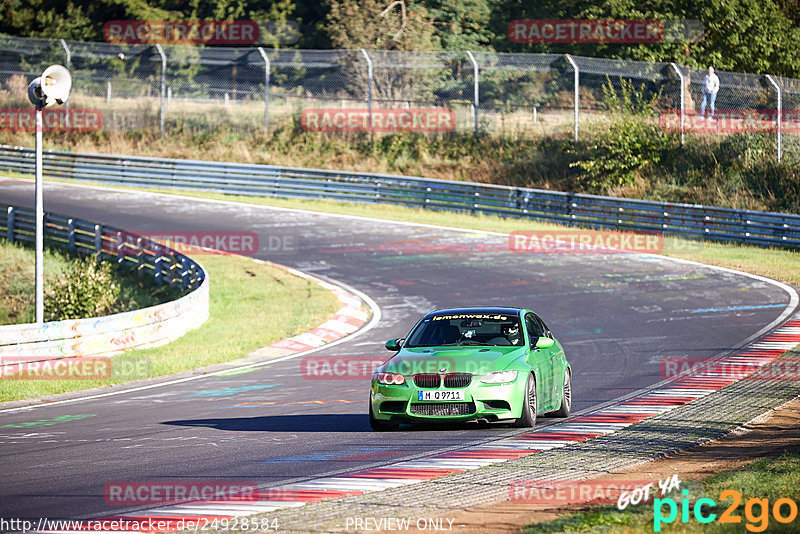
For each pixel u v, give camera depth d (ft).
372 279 257.14
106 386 152.25
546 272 258.57
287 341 195.31
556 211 335.88
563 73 472.03
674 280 243.60
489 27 547.08
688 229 308.60
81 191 403.34
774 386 130.00
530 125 432.66
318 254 291.17
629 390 133.90
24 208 315.17
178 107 501.56
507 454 92.02
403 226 333.01
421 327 116.78
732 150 368.27
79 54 556.10
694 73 416.26
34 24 634.43
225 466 89.45
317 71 594.24
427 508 70.03
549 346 110.83
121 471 87.76
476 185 354.95
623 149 382.22
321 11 611.06
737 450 92.02
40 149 173.78
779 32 431.02
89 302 246.06
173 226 331.16
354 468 87.15
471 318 116.67
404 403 104.94
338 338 197.98
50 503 75.05
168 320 196.54
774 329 182.09
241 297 242.37
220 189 402.31
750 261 267.39
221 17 625.00
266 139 463.01
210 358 177.78
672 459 88.84
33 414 126.82
